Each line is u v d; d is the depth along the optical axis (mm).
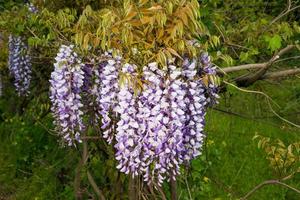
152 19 2088
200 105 2291
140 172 2314
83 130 2973
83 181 4203
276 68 4250
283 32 3250
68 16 3123
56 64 2809
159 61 2113
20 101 5984
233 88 3074
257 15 4359
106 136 2498
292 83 5406
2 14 4250
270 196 4652
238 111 5668
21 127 5707
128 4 2139
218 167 5004
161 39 2170
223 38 3182
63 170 4754
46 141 5469
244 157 5215
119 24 2199
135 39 2193
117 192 3553
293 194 4676
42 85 5207
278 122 5680
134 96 2154
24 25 3922
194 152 2402
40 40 3391
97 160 3814
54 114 3090
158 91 2143
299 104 5637
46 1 3662
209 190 4520
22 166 5277
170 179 2738
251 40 3225
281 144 3496
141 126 2201
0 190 4938
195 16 2119
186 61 2244
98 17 2707
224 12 3916
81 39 2465
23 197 4750
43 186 4809
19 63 4945
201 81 2438
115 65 2326
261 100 5406
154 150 2221
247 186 4785
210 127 5383
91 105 2986
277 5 4621
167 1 2090
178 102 2158
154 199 2889
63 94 2828
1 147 5641
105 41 2266
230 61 2551
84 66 2898
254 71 3555
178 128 2188
